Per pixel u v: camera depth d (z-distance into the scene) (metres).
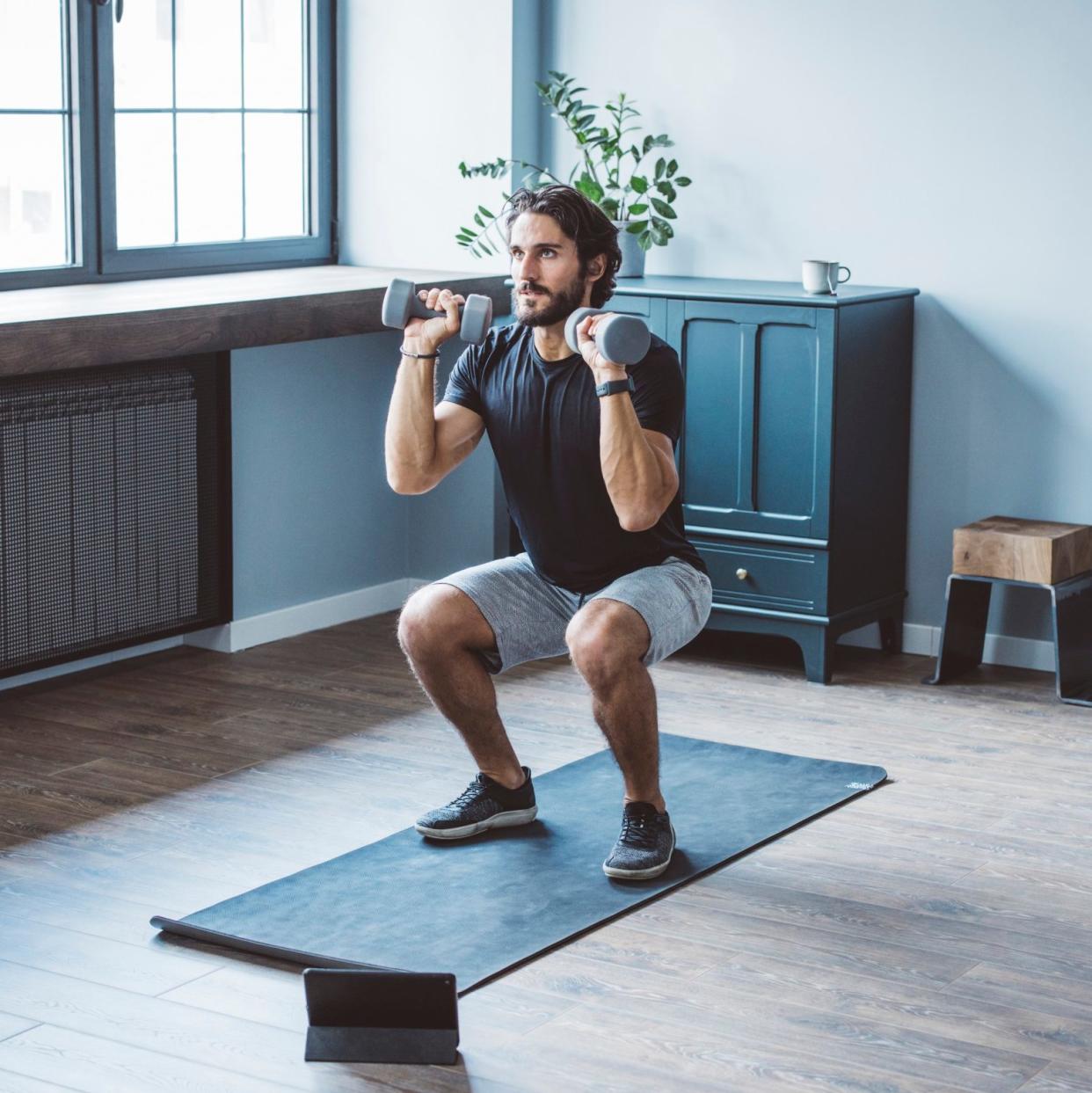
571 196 3.05
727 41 4.71
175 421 4.38
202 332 4.00
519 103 4.89
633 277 4.78
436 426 3.21
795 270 4.73
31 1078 2.36
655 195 4.89
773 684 4.38
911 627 4.72
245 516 4.64
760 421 4.39
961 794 3.55
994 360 4.51
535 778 3.60
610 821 3.34
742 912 2.94
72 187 4.37
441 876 3.06
